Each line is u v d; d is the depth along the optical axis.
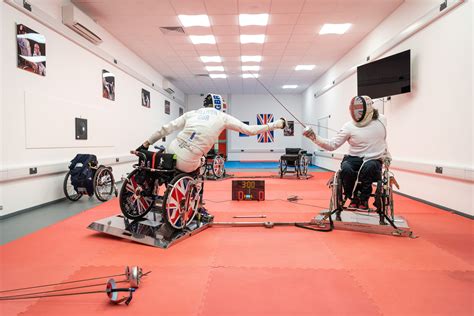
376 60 5.88
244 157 15.20
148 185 3.32
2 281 2.00
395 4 5.41
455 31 3.97
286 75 11.09
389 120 5.77
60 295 1.80
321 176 8.66
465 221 3.58
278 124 3.32
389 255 2.49
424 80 4.67
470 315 1.61
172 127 3.29
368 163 3.16
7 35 3.70
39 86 4.29
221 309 1.66
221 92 14.67
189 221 3.16
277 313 1.62
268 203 4.78
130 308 1.67
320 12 5.73
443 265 2.29
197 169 3.29
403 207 4.36
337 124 9.17
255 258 2.43
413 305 1.71
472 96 3.67
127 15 5.79
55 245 2.72
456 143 3.96
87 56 5.62
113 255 2.48
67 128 4.96
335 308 1.68
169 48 7.82
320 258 2.43
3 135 3.65
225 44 7.52
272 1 5.28
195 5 5.42
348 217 3.49
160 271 2.17
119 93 7.11
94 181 4.59
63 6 4.86
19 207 3.93
